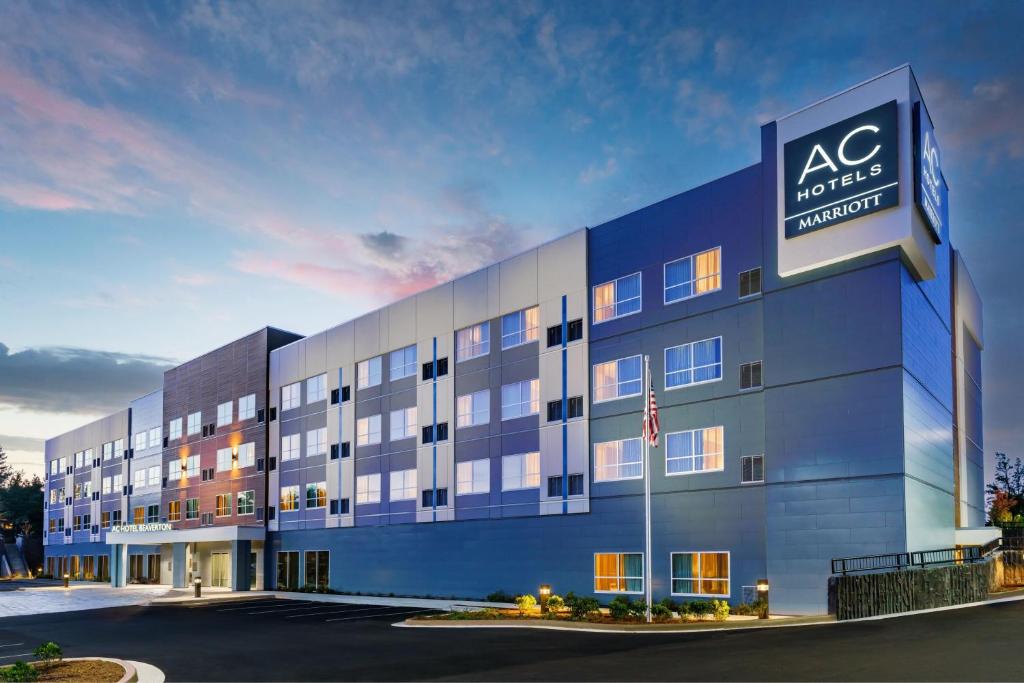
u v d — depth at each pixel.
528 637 25.77
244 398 68.00
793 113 33.88
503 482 44.53
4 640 31.48
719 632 25.09
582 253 42.00
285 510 61.81
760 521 33.09
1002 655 17.28
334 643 26.86
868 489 30.06
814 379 32.12
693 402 36.25
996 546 38.28
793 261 32.97
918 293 33.22
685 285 37.41
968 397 47.59
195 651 26.06
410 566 49.81
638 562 37.41
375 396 54.66
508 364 45.31
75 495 101.31
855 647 19.56
